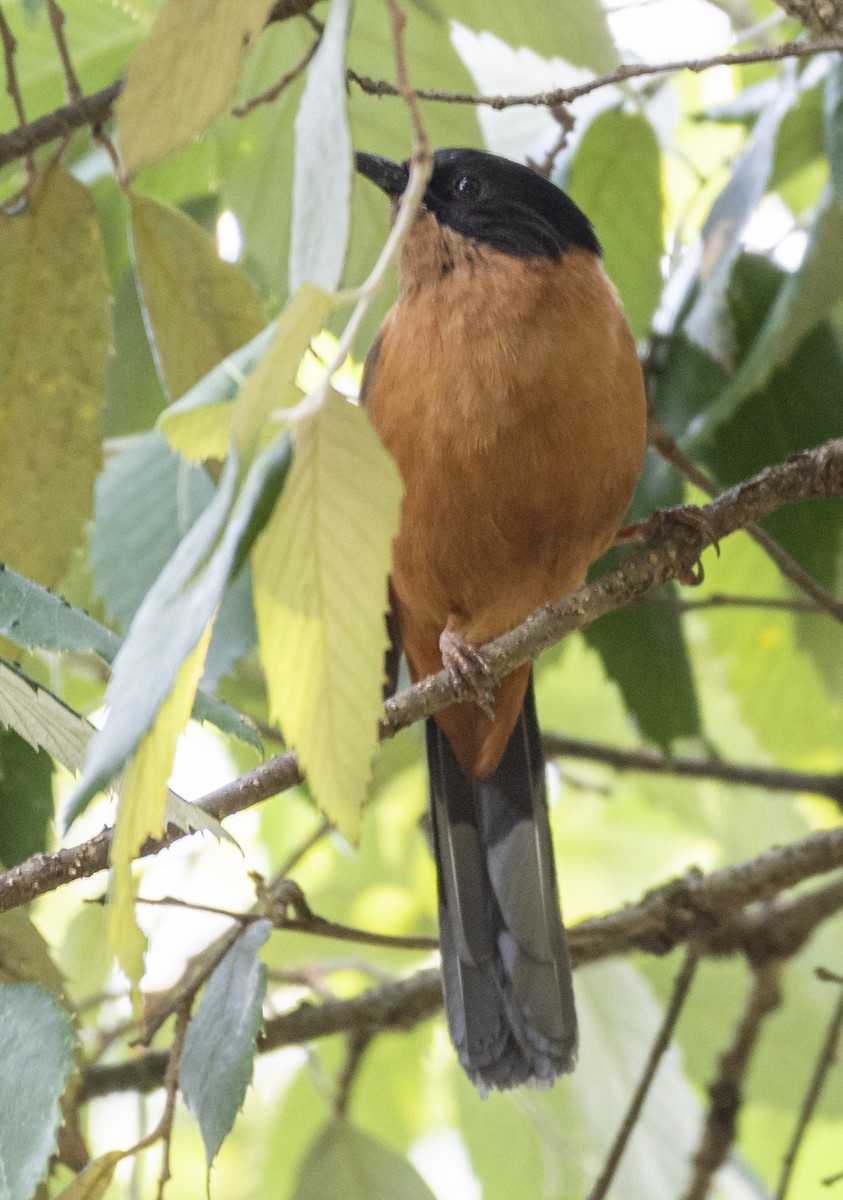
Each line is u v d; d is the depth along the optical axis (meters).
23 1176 5.35
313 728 4.26
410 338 8.72
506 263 8.80
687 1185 10.08
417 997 9.66
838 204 8.69
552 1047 8.75
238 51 4.75
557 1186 10.89
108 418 10.16
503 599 9.28
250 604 7.84
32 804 8.03
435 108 9.23
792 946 10.30
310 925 7.89
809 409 9.74
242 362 4.11
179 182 9.83
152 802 3.89
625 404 8.61
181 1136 11.91
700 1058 11.54
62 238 7.78
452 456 8.52
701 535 7.89
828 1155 11.88
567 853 13.24
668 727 9.82
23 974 7.23
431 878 12.63
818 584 9.95
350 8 4.26
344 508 4.07
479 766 9.44
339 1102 9.70
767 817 12.90
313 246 3.96
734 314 9.70
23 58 9.24
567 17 8.96
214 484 8.41
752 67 11.85
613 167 9.80
